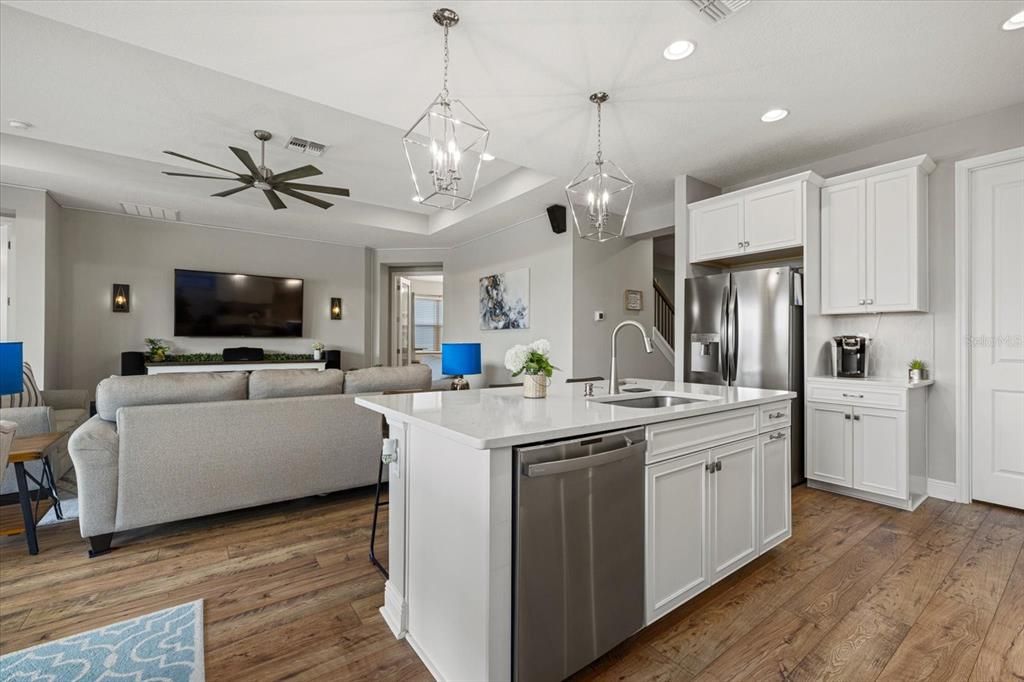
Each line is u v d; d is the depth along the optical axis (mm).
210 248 6191
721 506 1977
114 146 4035
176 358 5754
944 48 2316
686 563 1816
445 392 2385
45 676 1486
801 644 1664
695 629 1752
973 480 3080
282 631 1748
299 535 2609
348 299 7191
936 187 3197
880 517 2838
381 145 4051
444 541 1493
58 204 5152
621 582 1572
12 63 2799
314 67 2449
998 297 2977
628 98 2781
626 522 1587
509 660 1321
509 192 4789
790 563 2256
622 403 2281
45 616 1830
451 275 7246
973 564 2229
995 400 2996
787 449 2396
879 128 3197
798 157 3682
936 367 3201
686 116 3016
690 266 4062
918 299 3047
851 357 3471
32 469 3111
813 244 3396
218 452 2641
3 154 4027
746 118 3051
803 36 2219
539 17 2084
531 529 1337
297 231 6434
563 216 5020
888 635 1707
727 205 3779
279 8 2002
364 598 1978
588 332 5164
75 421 3762
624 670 1538
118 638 1688
